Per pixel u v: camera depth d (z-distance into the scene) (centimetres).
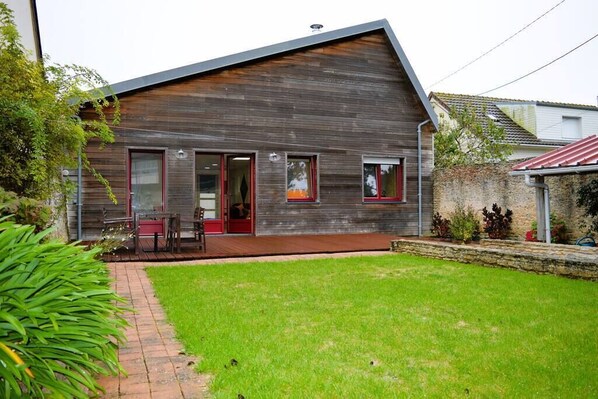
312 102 1286
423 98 1391
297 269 719
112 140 698
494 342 366
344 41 1329
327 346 355
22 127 530
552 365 320
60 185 649
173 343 361
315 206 1282
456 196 1345
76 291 257
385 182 1403
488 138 1755
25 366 186
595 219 986
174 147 1140
